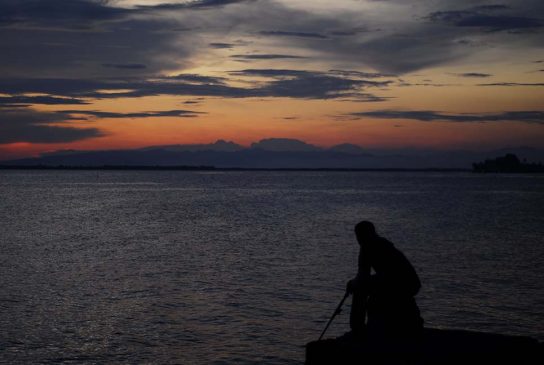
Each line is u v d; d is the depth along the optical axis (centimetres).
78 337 1417
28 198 8675
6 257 2758
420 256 2767
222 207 6762
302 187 14425
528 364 821
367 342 868
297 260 2623
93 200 8194
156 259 2683
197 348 1343
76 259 2689
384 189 13100
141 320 1569
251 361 1266
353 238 3547
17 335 1429
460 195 10206
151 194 10281
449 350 827
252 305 1728
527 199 8881
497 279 2123
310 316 1602
